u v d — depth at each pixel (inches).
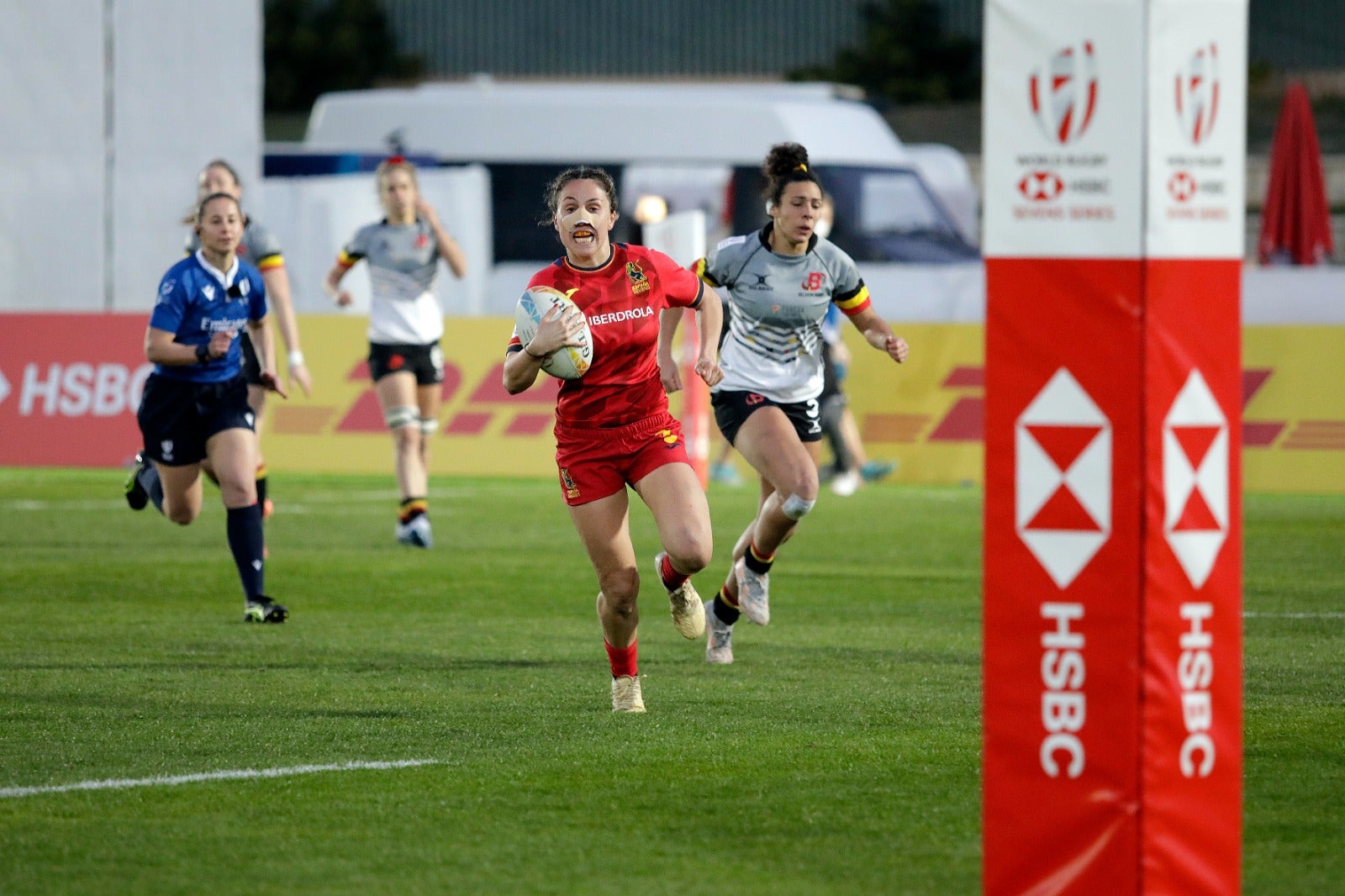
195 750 773.3
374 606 1258.0
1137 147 486.6
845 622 1193.4
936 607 1267.2
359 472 2359.7
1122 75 486.9
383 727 824.9
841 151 3034.0
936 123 5211.6
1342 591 1352.1
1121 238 490.3
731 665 1018.1
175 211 2479.1
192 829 637.9
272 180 2778.1
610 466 836.0
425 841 621.6
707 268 1042.1
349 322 2370.8
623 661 870.4
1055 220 494.6
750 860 598.2
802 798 682.8
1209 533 502.9
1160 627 495.5
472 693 917.8
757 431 1026.1
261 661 1020.5
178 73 2460.6
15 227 2486.5
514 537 1707.7
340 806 671.1
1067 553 498.9
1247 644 1088.2
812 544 1665.8
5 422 2370.8
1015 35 492.7
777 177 1023.0
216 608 1245.7
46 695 905.5
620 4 5270.7
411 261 1624.0
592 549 840.3
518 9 5300.2
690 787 702.5
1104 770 498.3
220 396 1175.6
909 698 907.4
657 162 3078.2
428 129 3169.3
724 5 5319.9
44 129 2470.5
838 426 2134.6
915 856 601.6
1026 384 499.5
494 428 2362.2
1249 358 2199.8
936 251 3002.0
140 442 2346.2
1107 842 498.3
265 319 1211.9
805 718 849.5
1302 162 2984.7
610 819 652.7
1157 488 493.4
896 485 2274.9
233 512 1178.6
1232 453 507.2
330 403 2370.8
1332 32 5216.5
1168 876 499.5
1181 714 500.1
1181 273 493.0
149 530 1744.6
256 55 2458.2
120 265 2487.7
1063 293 495.2
